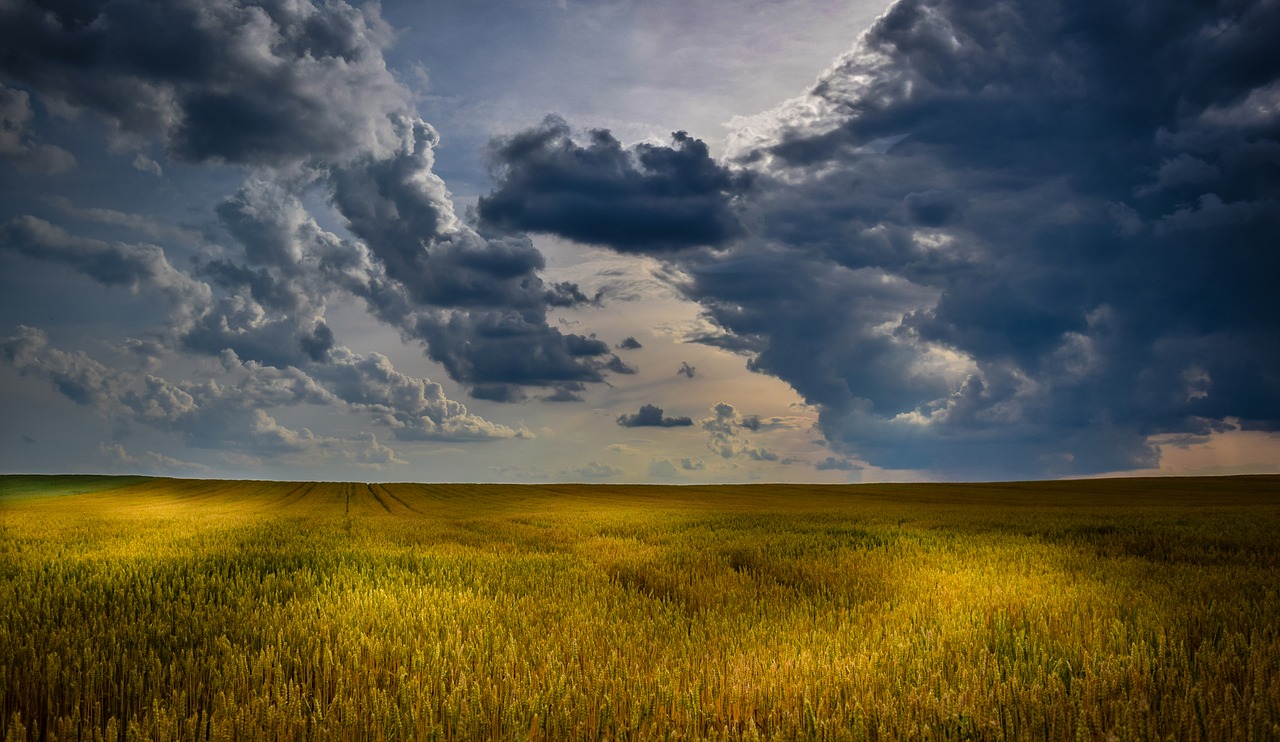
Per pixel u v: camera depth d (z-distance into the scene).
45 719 4.99
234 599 8.79
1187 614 7.17
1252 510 31.92
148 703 5.02
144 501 59.03
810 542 17.38
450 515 39.47
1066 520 25.30
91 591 9.40
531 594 9.43
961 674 5.20
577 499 62.78
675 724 4.68
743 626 7.43
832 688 5.03
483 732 4.52
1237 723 4.11
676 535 20.48
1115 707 4.40
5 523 25.86
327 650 5.68
